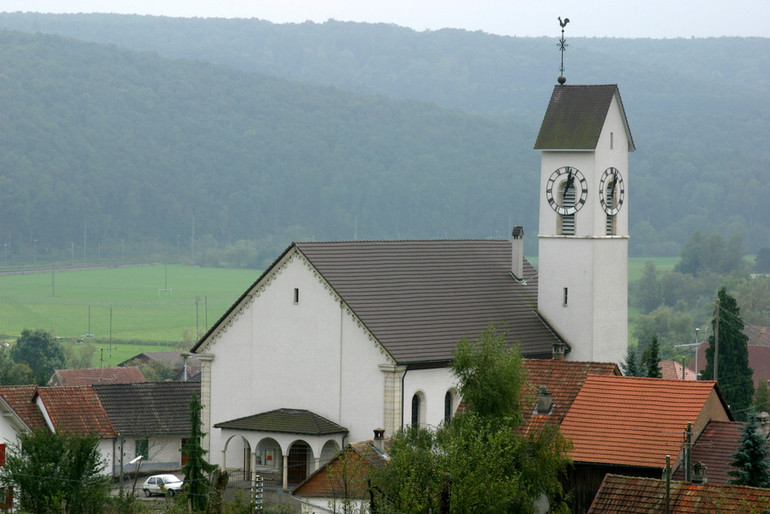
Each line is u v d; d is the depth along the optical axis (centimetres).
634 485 10881
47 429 14650
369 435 16700
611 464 12850
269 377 17575
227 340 17975
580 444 13162
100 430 19112
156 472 19575
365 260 17775
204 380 18125
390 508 11269
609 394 13775
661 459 12775
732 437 13125
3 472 13875
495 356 13338
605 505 10806
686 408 13312
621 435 13175
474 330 17812
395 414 16525
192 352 18188
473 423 12169
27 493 13525
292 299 17388
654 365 19338
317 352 17162
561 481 13075
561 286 19250
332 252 17538
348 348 16888
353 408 16838
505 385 13038
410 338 16900
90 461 13862
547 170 19462
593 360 19075
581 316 19112
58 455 13750
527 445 12338
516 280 19512
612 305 19475
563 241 19262
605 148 19325
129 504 13738
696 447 13038
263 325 17638
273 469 17275
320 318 17138
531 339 18612
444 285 18350
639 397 13625
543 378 14438
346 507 12181
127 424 19550
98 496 13538
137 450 19612
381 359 16600
